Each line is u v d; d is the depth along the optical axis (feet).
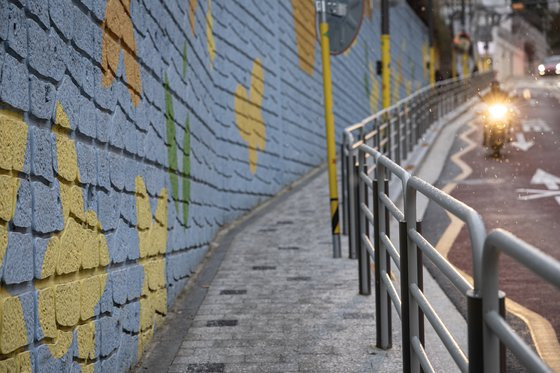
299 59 65.77
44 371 13.12
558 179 54.80
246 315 25.07
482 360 9.75
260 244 37.47
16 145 12.12
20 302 12.14
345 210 40.06
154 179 23.30
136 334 20.44
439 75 122.42
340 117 81.76
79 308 15.25
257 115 50.83
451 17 155.53
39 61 13.21
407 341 15.88
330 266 32.14
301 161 64.85
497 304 9.44
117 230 18.51
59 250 14.11
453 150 78.02
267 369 19.94
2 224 11.58
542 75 214.28
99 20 17.22
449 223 41.70
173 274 26.35
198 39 34.06
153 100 23.36
